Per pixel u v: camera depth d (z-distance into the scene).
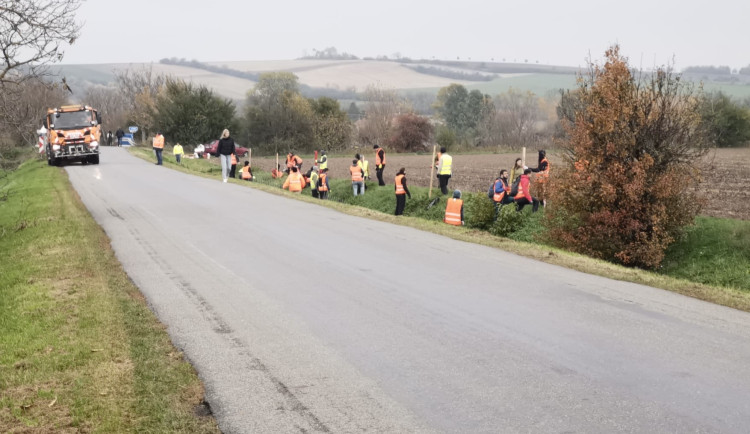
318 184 25.83
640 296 9.09
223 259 11.50
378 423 5.20
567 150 18.50
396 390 5.84
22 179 29.77
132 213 17.25
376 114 85.62
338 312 8.26
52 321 7.69
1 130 17.08
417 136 74.06
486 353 6.76
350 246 12.77
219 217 16.55
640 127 17.00
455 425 5.14
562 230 17.91
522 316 8.05
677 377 6.09
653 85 17.19
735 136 62.62
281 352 6.84
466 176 36.00
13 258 12.02
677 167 17.19
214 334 7.43
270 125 77.12
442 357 6.65
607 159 17.41
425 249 12.56
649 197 16.98
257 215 16.95
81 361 6.38
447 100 123.31
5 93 14.03
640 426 5.09
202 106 62.81
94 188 23.59
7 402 5.48
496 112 92.00
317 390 5.86
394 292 9.23
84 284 9.45
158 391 5.75
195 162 41.75
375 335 7.35
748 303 8.82
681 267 16.80
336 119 80.31
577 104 18.38
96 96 108.12
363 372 6.27
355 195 28.80
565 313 8.17
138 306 8.37
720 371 6.23
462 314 8.14
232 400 5.65
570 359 6.56
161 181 26.39
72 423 5.10
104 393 5.63
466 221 21.42
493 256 11.94
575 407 5.45
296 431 5.07
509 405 5.50
